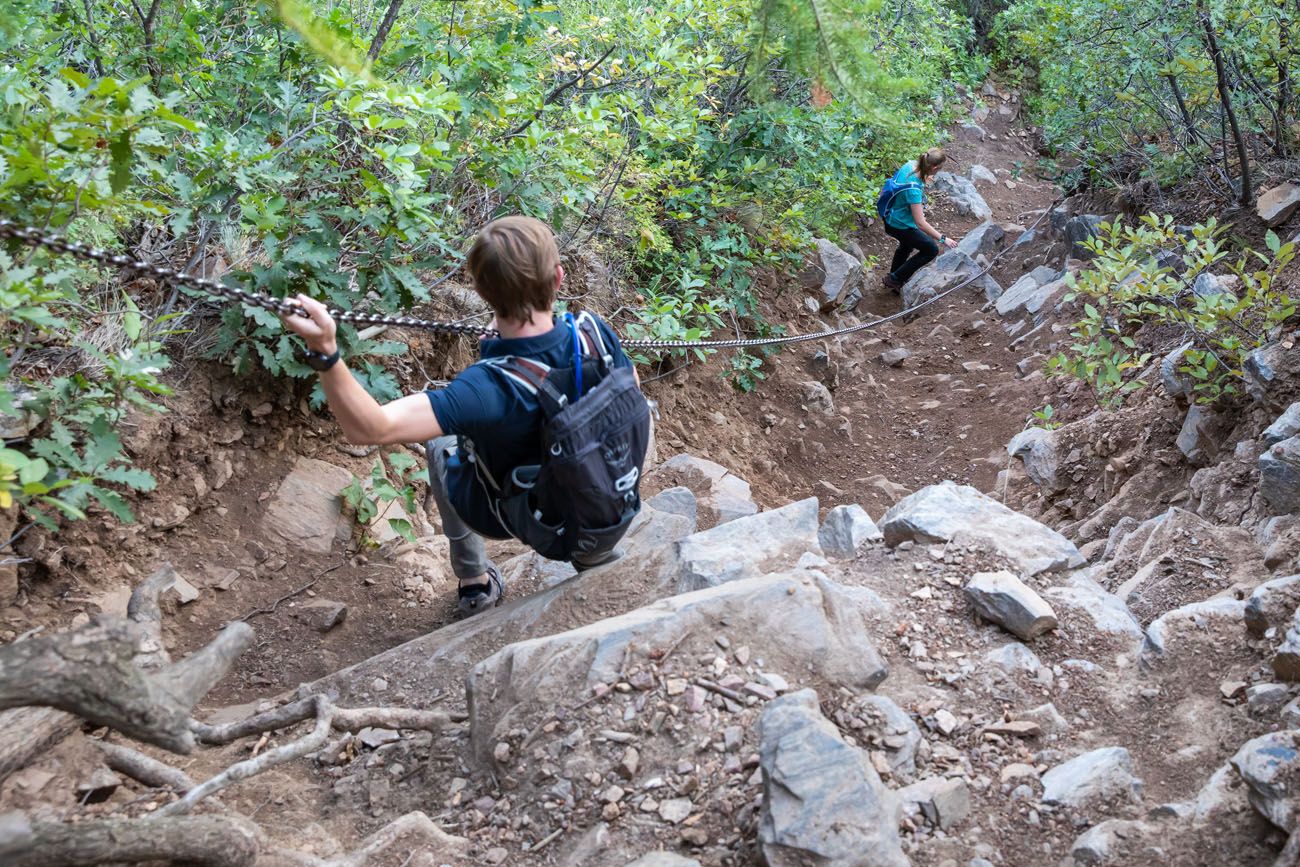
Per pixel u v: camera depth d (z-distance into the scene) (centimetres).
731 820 238
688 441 657
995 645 311
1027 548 353
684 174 697
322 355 234
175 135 386
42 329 355
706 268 694
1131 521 471
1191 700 284
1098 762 255
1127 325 691
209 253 431
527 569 417
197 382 417
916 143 1106
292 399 448
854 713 267
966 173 1270
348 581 421
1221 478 451
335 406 242
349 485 445
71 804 246
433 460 344
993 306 898
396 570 432
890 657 304
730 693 270
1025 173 1352
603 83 604
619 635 287
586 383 280
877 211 977
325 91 431
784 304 812
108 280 396
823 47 241
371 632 399
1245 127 723
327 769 296
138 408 385
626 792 252
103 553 371
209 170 385
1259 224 676
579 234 621
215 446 420
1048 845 237
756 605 294
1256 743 232
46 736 241
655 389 661
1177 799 249
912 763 258
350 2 538
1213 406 491
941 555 351
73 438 352
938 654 306
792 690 273
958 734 273
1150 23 704
